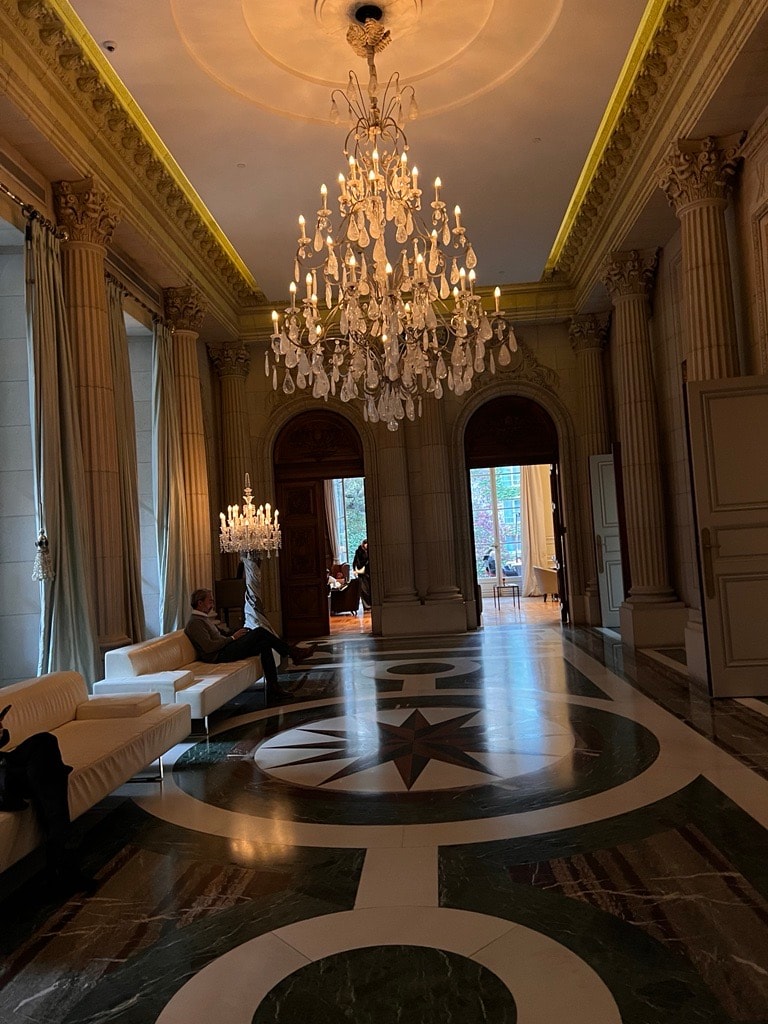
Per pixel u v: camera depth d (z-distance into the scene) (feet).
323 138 26.25
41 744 12.71
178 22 20.34
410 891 11.38
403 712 23.66
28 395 23.11
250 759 19.51
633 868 11.71
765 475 22.31
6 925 11.09
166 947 10.17
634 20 21.07
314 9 20.27
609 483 41.96
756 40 18.71
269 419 45.57
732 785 15.05
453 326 22.71
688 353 24.40
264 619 33.65
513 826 13.79
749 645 22.38
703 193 23.65
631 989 8.57
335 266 21.54
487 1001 8.50
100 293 24.38
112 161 25.21
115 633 24.22
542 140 27.35
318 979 9.14
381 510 44.50
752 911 10.16
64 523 22.26
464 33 21.50
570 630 41.42
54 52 20.33
